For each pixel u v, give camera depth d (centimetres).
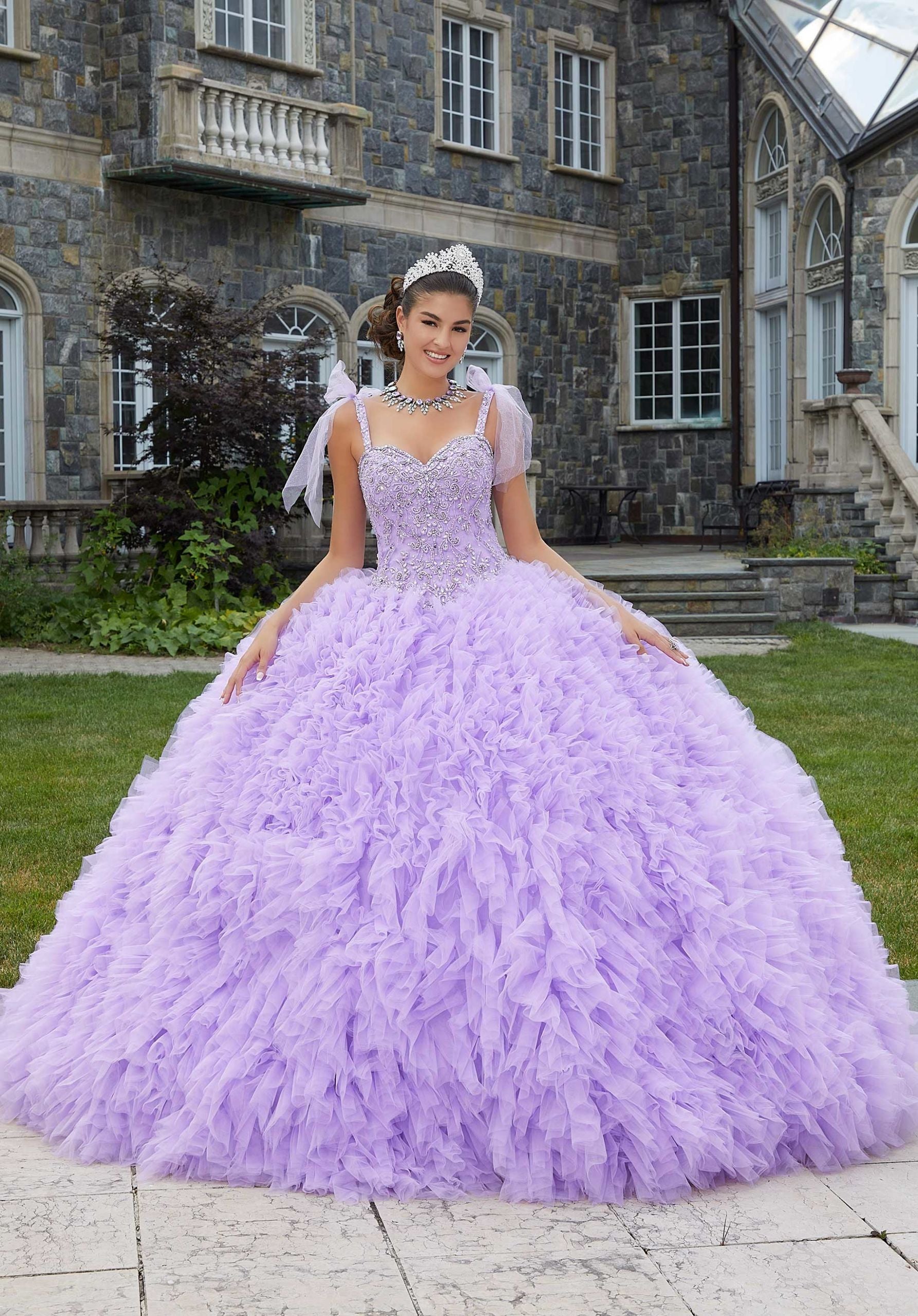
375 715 290
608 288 2100
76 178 1496
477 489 320
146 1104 269
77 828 565
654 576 1336
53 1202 251
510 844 265
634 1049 256
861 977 300
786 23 1831
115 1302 215
